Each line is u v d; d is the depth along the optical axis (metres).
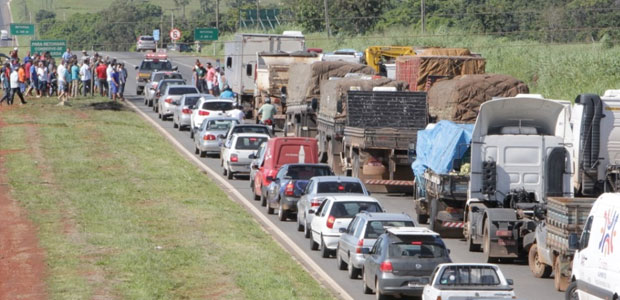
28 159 108.81
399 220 60.41
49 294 53.22
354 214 68.00
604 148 72.19
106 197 89.12
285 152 90.88
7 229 73.75
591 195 72.19
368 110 97.50
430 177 77.25
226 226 77.81
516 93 90.69
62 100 154.50
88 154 114.19
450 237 78.25
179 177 102.69
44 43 183.12
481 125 70.88
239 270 60.59
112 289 54.28
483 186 70.62
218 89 167.50
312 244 71.62
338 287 59.19
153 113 160.00
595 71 165.00
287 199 82.75
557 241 57.69
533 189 70.69
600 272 48.44
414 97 97.19
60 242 68.31
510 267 67.12
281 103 138.00
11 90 151.12
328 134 105.31
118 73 167.38
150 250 66.25
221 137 117.69
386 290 52.72
